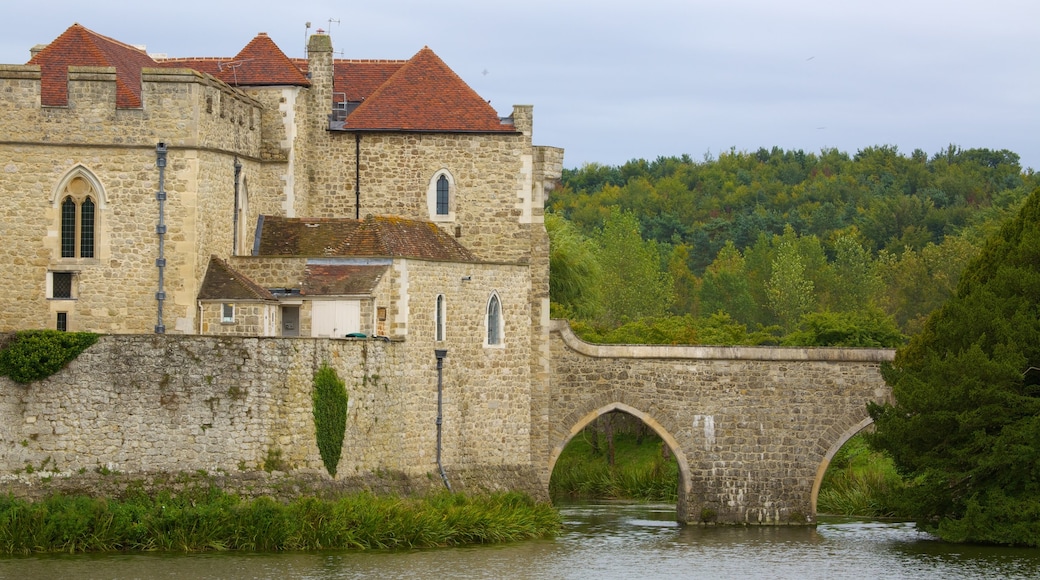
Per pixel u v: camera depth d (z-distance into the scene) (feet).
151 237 253.24
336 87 299.99
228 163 265.13
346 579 211.82
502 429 278.46
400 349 253.85
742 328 458.50
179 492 226.79
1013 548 266.57
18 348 224.12
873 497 288.71
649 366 294.87
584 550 255.70
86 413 225.76
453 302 267.80
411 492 252.62
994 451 260.83
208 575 209.87
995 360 268.62
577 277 407.64
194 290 252.83
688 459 296.10
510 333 280.51
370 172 287.69
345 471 240.32
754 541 273.13
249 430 230.07
